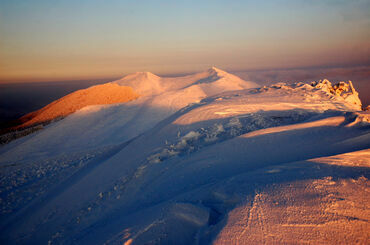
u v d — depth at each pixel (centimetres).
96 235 378
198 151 698
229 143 675
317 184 276
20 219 858
